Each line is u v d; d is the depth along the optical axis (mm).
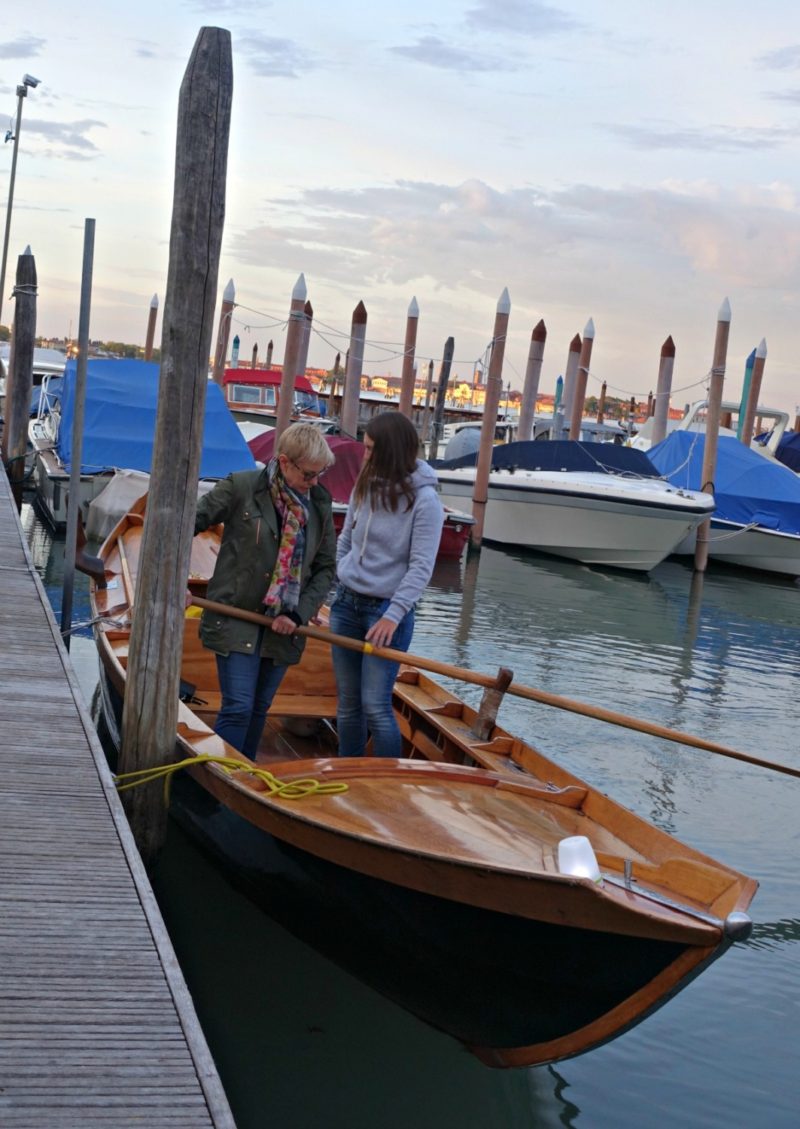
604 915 3221
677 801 6715
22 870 3475
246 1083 3682
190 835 4805
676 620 13914
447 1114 3619
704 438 20438
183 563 4531
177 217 4363
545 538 18672
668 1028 4219
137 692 4570
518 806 4234
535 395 23938
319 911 4039
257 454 17344
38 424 19438
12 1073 2441
